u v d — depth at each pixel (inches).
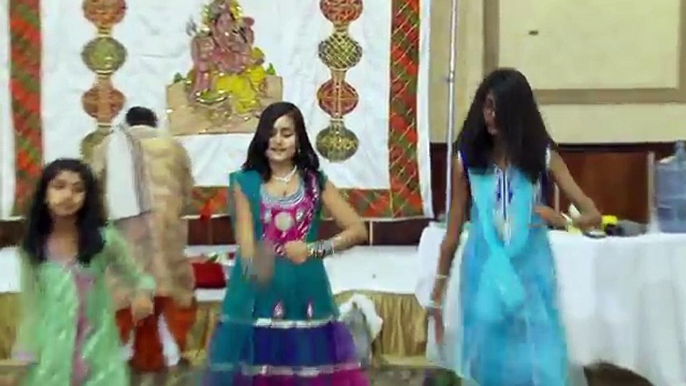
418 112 247.8
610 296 176.1
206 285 213.3
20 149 240.8
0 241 245.0
